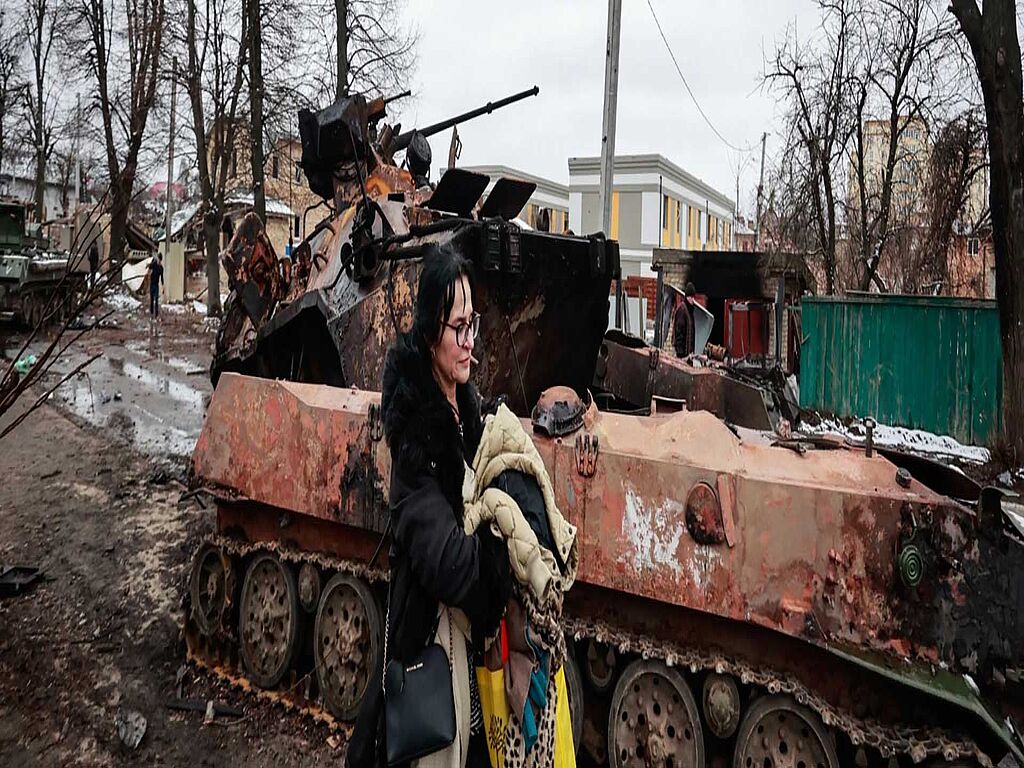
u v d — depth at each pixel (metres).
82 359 16.08
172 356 17.20
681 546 3.51
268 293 6.41
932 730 3.09
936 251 17.45
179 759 4.44
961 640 3.03
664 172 34.00
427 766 2.00
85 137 25.84
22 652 5.58
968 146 16.41
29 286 18.53
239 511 5.62
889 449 3.98
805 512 3.19
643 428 3.83
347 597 4.86
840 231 20.11
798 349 16.92
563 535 2.15
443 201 5.68
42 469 9.70
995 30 10.77
